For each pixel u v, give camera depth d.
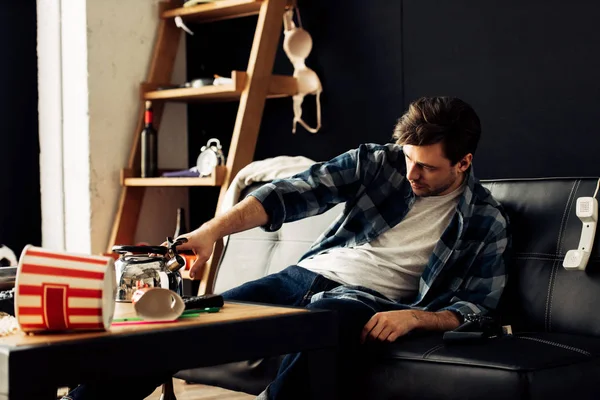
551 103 3.11
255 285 2.34
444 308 2.24
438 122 2.22
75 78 4.02
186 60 4.42
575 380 1.87
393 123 3.64
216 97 4.02
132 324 1.50
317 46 3.92
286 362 1.97
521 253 2.42
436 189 2.31
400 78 3.60
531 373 1.78
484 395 1.82
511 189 2.52
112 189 4.07
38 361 1.29
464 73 3.38
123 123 4.09
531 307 2.35
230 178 3.64
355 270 2.35
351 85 3.79
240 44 4.20
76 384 1.34
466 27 3.37
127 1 4.07
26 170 4.21
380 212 2.40
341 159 2.40
